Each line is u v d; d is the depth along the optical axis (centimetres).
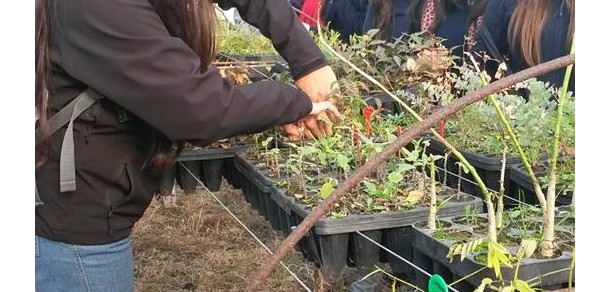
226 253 353
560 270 134
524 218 164
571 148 202
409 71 279
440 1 348
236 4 153
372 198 199
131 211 140
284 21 152
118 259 140
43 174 131
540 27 275
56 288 137
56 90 125
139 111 121
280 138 277
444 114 95
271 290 300
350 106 237
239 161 272
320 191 204
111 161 131
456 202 192
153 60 117
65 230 133
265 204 257
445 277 156
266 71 328
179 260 350
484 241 140
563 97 136
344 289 250
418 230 164
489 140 241
